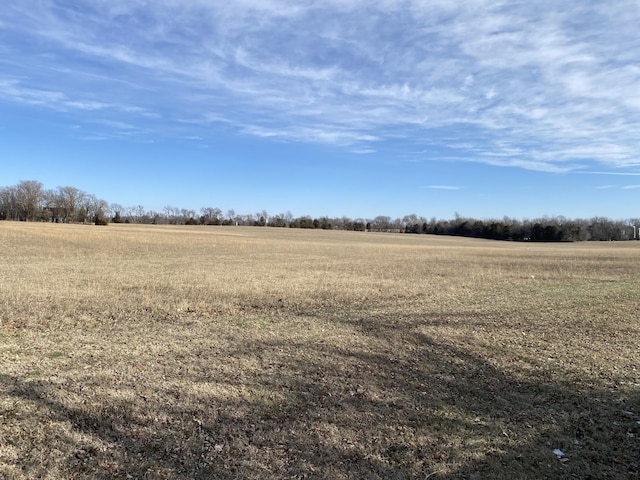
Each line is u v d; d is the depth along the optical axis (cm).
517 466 405
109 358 708
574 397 577
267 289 1541
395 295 1494
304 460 409
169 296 1345
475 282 1888
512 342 859
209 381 611
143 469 388
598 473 395
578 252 4559
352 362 714
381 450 431
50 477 374
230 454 416
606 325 1020
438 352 782
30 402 521
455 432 471
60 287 1450
